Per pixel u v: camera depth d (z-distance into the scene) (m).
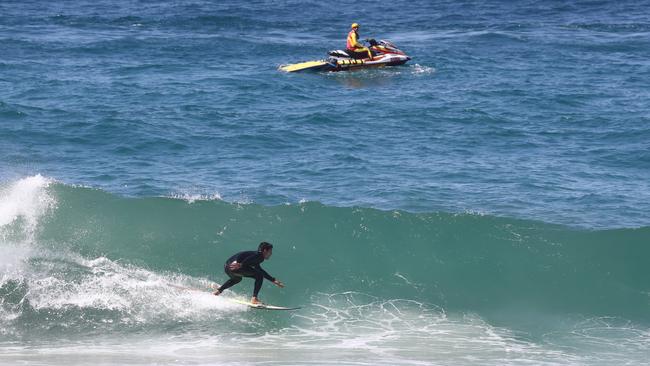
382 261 57.00
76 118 95.25
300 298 52.78
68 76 121.94
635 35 175.00
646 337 48.94
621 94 116.50
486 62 143.88
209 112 101.44
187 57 144.12
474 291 54.31
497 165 80.25
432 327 49.66
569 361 45.12
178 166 79.00
